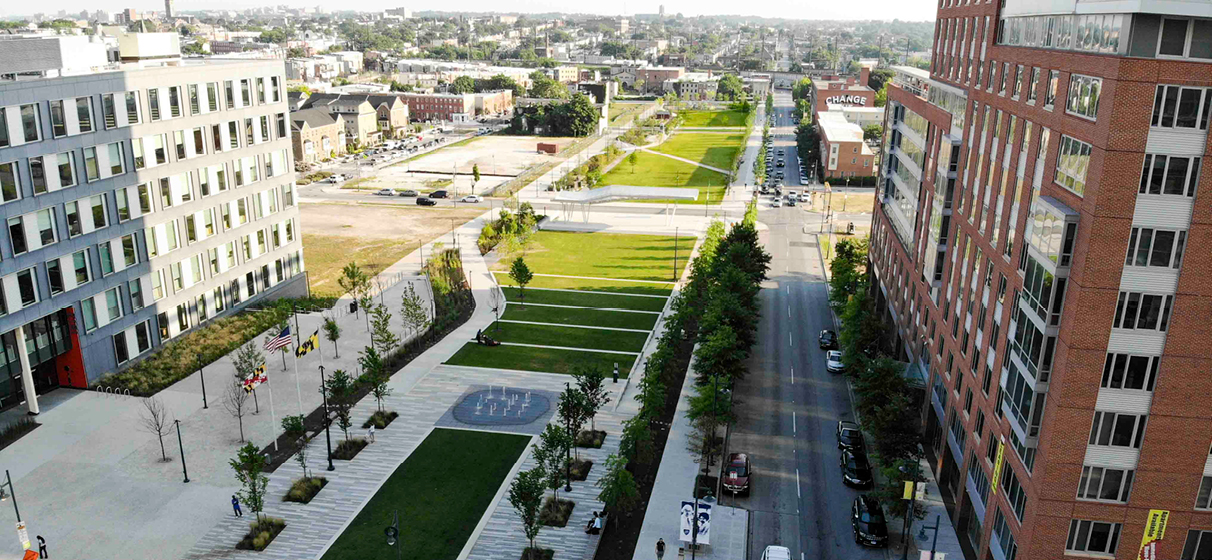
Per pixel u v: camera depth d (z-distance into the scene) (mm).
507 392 71312
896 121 82812
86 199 67812
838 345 82750
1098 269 34906
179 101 76625
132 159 72000
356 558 47438
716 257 93688
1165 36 33250
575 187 178750
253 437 62375
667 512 52844
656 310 95875
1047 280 37750
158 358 75188
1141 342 35656
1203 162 33188
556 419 66062
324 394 57250
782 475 57656
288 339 62375
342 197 167375
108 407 67000
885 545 49375
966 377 52000
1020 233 42969
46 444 60594
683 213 154125
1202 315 34875
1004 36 50781
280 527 50312
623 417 66750
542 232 137125
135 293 74312
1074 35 39375
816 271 114375
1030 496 39469
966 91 57625
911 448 54000
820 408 68875
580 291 103188
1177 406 36312
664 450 61125
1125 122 33156
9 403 66812
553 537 49906
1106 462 37562
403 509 52750
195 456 59344
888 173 86438
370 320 89250
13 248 61719
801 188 179750
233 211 85875
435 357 79688
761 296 101125
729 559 48031
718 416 57844
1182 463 37188
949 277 58812
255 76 86812
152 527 50312
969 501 51000
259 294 91750
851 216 150750
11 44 65750
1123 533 38562
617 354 81125
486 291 102688
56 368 70250
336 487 55344
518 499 46750
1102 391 36500
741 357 66062
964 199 55875
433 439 62438
